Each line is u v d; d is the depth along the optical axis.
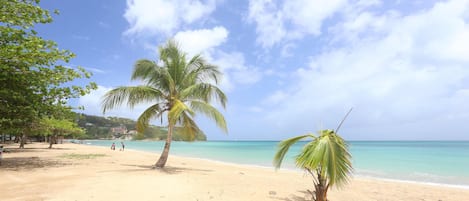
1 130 14.93
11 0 10.65
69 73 11.36
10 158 15.96
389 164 21.36
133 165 13.63
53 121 27.69
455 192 9.35
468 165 20.47
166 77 12.10
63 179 8.29
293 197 7.09
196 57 12.81
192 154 35.81
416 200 7.84
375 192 8.85
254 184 8.97
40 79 10.62
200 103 11.61
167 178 8.98
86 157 18.27
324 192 5.13
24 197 5.82
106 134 132.88
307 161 4.91
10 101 11.12
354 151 43.28
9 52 8.97
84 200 5.63
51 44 10.77
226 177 10.50
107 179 8.32
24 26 10.99
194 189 7.29
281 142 6.07
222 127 11.44
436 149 49.56
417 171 17.12
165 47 12.51
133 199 5.82
